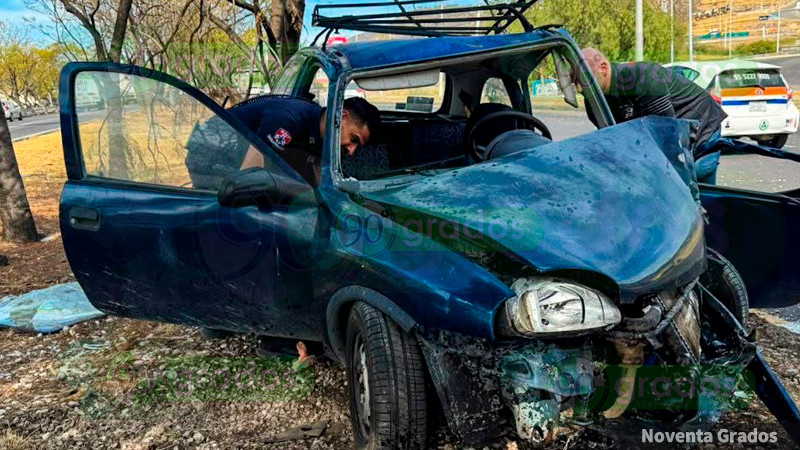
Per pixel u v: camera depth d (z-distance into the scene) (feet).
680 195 11.02
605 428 9.86
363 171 13.64
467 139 13.96
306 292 11.37
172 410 12.78
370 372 10.02
